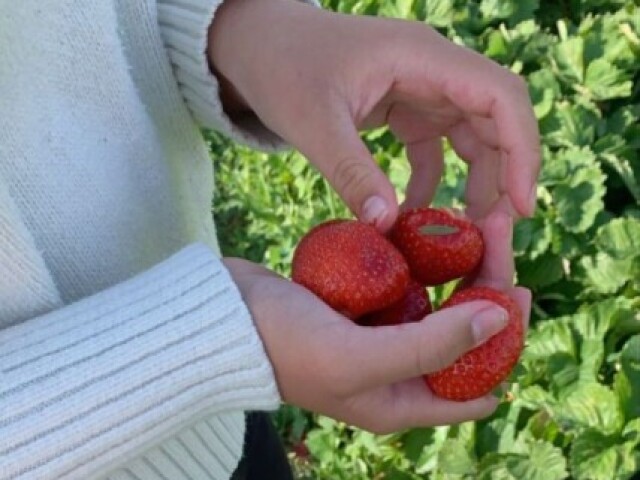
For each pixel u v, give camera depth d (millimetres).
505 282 305
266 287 272
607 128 702
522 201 301
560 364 592
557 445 593
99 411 250
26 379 249
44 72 281
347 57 300
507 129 297
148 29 319
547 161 667
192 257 272
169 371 255
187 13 316
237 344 259
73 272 295
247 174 819
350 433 675
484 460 582
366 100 303
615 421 567
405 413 286
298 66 303
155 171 321
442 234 296
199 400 263
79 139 294
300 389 269
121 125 307
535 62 750
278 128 311
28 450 245
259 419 395
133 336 256
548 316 648
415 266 299
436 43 303
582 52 727
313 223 744
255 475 391
